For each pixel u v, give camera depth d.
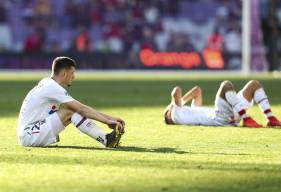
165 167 22.09
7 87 72.25
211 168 21.92
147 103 51.47
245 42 101.88
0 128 34.75
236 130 32.78
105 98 56.78
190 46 116.19
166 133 32.00
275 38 113.25
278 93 61.88
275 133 31.62
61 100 26.84
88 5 115.12
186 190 18.56
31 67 108.88
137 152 25.64
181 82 80.06
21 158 23.95
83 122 26.84
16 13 112.62
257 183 19.58
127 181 19.73
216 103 34.25
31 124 27.19
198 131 32.53
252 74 101.62
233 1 121.00
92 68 111.25
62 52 110.25
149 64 113.31
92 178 20.19
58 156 24.42
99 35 113.81
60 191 18.33
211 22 119.00
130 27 115.12
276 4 118.12
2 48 109.56
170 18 117.62
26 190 18.47
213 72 110.69
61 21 113.75
